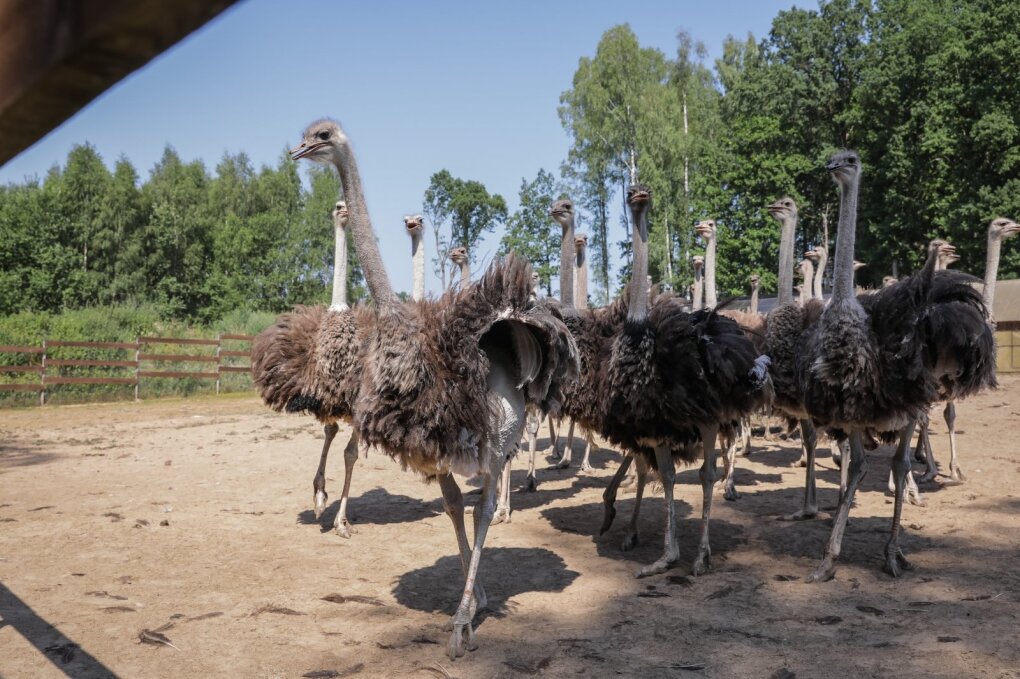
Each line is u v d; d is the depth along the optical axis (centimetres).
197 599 491
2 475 930
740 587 507
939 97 3152
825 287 2288
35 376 2128
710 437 544
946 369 561
